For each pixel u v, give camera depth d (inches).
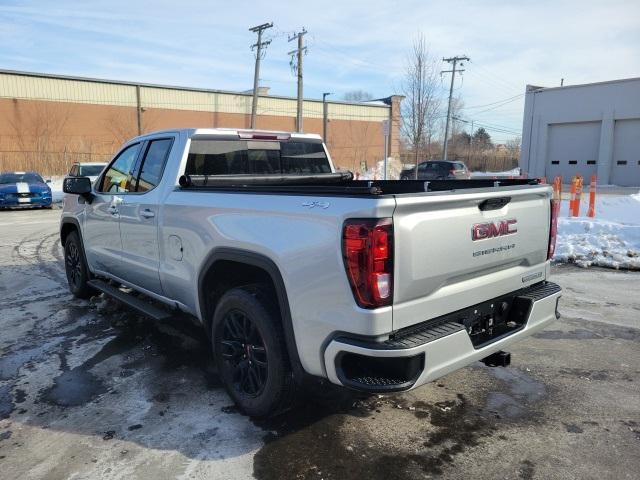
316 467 115.3
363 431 130.1
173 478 111.5
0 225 553.0
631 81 1266.0
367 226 100.8
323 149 213.0
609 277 291.9
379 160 2116.1
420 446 123.6
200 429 131.3
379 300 101.7
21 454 121.4
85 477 112.2
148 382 158.9
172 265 161.8
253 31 1459.2
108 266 209.6
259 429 131.1
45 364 172.9
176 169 165.8
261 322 126.2
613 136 1316.4
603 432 130.0
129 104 1525.6
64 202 248.8
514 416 137.9
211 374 164.2
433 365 107.0
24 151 1371.8
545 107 1419.8
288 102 1861.5
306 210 113.0
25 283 284.0
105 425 133.8
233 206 133.6
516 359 175.9
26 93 1363.2
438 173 1107.9
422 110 989.8
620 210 580.1
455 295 117.3
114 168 203.0
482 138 3609.7
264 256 123.3
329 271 107.3
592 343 190.7
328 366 109.6
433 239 109.8
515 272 136.6
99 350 184.5
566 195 943.7
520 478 111.6
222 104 1707.7
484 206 122.9
